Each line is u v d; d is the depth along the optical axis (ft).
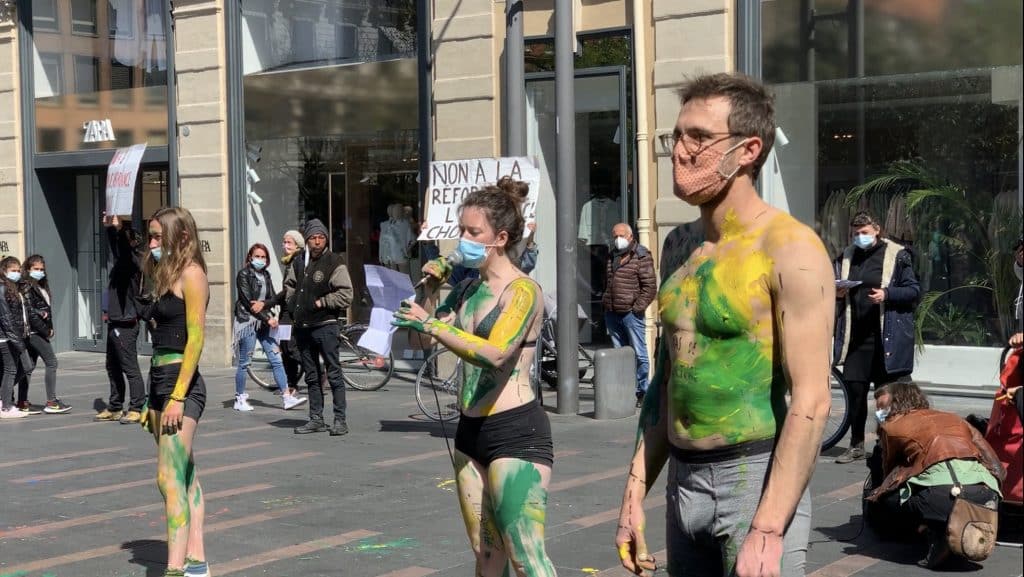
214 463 30.35
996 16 36.14
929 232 37.73
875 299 27.78
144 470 29.84
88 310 62.49
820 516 23.59
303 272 34.78
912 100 37.78
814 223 39.83
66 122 60.03
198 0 53.78
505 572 14.35
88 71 58.95
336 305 34.24
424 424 36.37
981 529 19.16
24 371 40.32
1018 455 21.30
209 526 23.44
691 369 9.80
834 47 38.96
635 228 42.57
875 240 28.35
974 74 36.63
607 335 44.32
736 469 9.66
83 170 61.52
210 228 53.93
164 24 55.72
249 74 53.11
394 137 48.80
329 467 29.58
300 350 34.81
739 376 9.58
